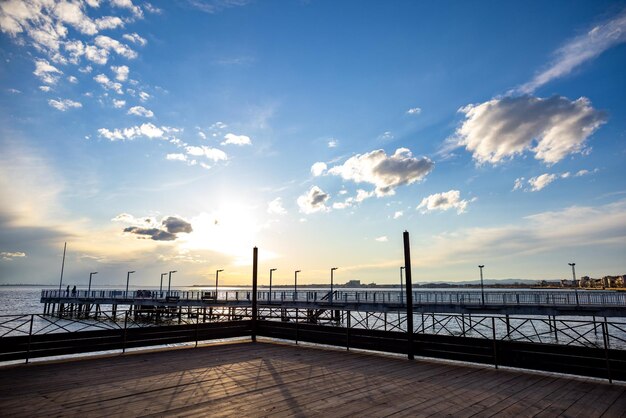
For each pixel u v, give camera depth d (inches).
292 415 261.6
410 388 330.6
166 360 444.1
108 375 368.5
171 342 539.8
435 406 282.7
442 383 347.9
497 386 337.7
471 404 287.7
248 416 259.0
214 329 590.2
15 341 414.3
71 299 2517.2
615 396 309.4
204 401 290.7
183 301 2021.4
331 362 439.2
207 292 2057.1
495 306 1317.7
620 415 267.1
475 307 1339.8
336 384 342.6
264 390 322.0
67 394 305.3
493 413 268.5
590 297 1257.4
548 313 1254.9
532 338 1621.6
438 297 1492.4
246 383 344.2
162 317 2332.7
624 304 1170.0
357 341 524.1
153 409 271.3
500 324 1966.0
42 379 351.3
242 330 624.7
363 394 312.0
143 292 2477.9
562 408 280.7
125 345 491.8
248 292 1918.1
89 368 398.6
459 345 442.3
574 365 375.2
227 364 425.4
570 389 329.4
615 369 355.9
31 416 255.3
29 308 3649.1
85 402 285.1
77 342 456.1
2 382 340.2
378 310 1450.5
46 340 435.5
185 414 262.1
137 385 333.7
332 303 1585.9
